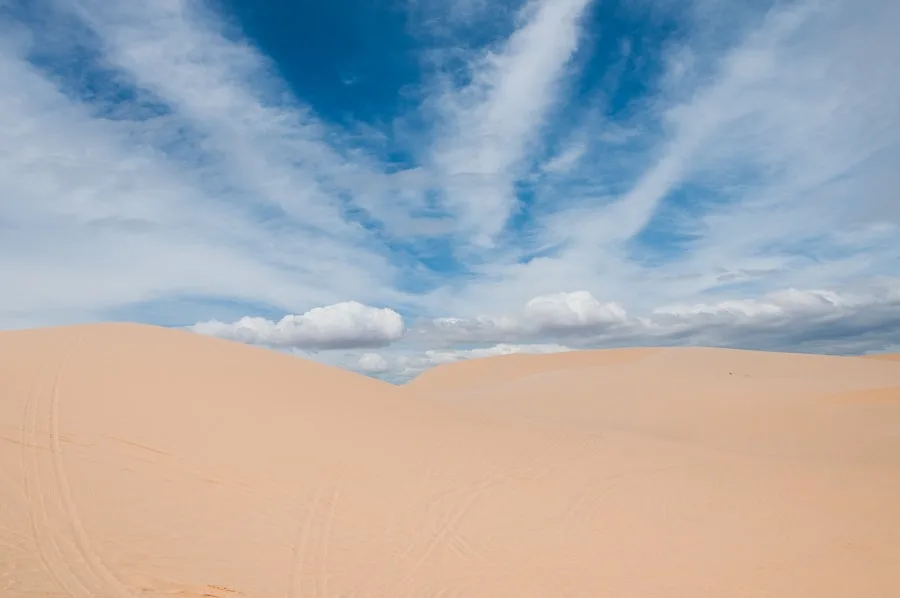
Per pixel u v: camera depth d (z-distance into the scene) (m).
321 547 8.47
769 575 8.21
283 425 13.23
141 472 10.14
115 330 18.36
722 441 19.53
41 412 11.73
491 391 44.59
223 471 10.62
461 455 13.34
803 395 27.23
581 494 11.52
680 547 9.17
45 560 7.34
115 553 7.71
